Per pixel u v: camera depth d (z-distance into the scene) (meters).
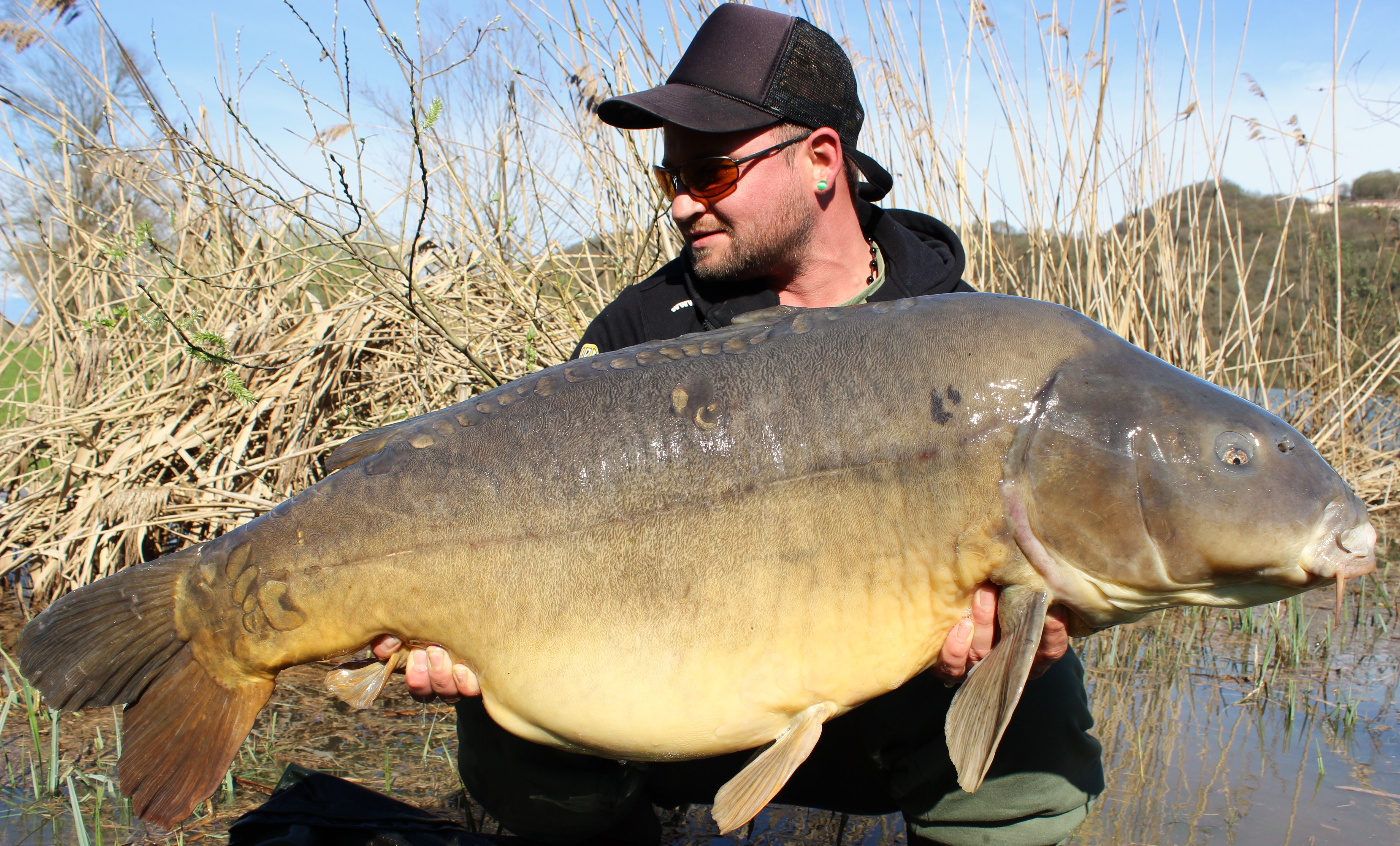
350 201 3.29
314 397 4.48
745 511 1.82
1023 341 1.83
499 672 1.89
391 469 1.90
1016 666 1.71
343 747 2.97
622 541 1.84
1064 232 5.12
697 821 2.66
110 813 2.51
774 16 2.44
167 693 1.94
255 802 2.60
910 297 2.10
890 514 1.80
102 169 4.86
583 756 2.22
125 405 4.51
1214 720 3.12
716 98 2.37
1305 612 4.34
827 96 2.44
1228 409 1.78
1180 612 4.36
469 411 1.95
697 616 1.83
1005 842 2.13
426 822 2.25
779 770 1.82
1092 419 1.77
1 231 4.82
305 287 4.89
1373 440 6.68
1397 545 5.54
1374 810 2.48
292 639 1.90
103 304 4.93
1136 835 2.37
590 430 1.88
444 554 1.86
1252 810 2.49
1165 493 1.74
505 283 4.53
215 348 3.63
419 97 3.28
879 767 2.33
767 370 1.88
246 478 4.51
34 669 1.90
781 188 2.40
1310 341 6.98
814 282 2.54
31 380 5.13
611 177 4.32
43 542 4.25
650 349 1.97
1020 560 1.79
